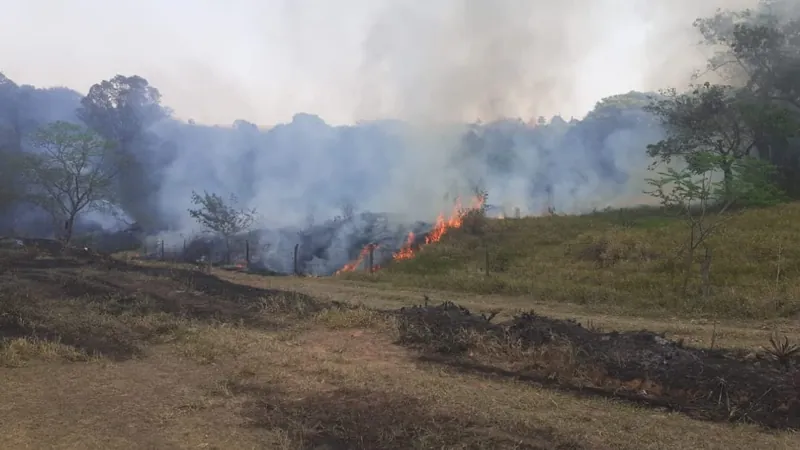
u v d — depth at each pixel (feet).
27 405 22.30
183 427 20.56
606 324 39.40
